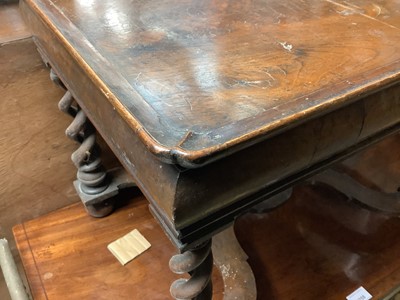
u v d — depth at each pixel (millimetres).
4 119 810
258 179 417
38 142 866
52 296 762
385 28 598
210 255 548
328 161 508
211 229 437
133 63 490
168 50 521
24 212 930
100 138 870
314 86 453
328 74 478
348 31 586
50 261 822
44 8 597
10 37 755
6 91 785
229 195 403
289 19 617
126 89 437
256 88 451
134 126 385
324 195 1007
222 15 622
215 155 351
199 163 347
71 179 945
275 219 940
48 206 950
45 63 753
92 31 555
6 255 846
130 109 405
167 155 350
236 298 709
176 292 562
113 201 920
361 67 494
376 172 1114
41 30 620
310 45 546
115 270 811
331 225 927
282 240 890
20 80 788
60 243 858
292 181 481
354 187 946
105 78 451
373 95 480
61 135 882
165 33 562
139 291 775
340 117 458
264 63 500
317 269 828
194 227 420
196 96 436
